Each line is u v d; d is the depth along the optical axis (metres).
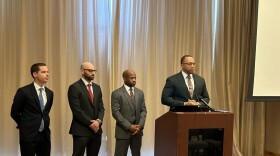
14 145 3.94
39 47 4.00
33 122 2.88
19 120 2.95
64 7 4.06
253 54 4.07
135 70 4.42
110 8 4.32
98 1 4.27
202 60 4.68
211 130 2.13
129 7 4.39
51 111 4.06
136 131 3.28
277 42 4.13
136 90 3.51
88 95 3.28
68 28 4.13
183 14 4.60
